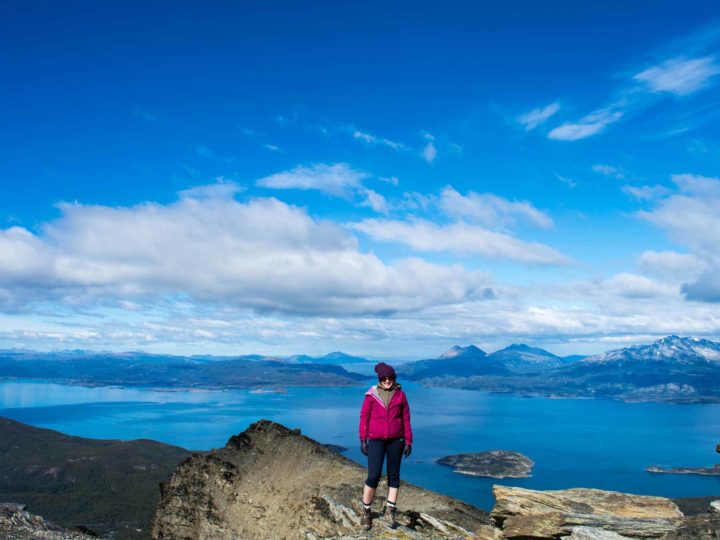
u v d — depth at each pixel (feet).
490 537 51.49
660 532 42.47
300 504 72.13
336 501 65.10
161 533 80.79
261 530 72.74
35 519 80.07
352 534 52.13
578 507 52.34
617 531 43.78
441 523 54.54
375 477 50.62
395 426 50.24
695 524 41.68
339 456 91.09
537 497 53.93
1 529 73.05
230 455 93.61
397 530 51.11
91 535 80.53
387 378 50.57
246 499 81.71
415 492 69.36
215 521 78.84
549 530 45.75
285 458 90.63
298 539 61.67
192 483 86.99
